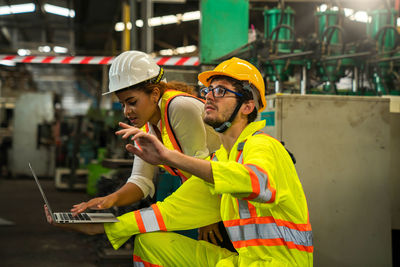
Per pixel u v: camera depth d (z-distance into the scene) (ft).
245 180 5.27
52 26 48.67
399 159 11.16
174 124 7.62
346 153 9.80
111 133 28.43
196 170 5.31
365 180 9.84
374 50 13.30
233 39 16.22
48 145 39.83
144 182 7.85
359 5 17.48
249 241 6.04
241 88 6.02
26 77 64.54
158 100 7.77
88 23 44.60
